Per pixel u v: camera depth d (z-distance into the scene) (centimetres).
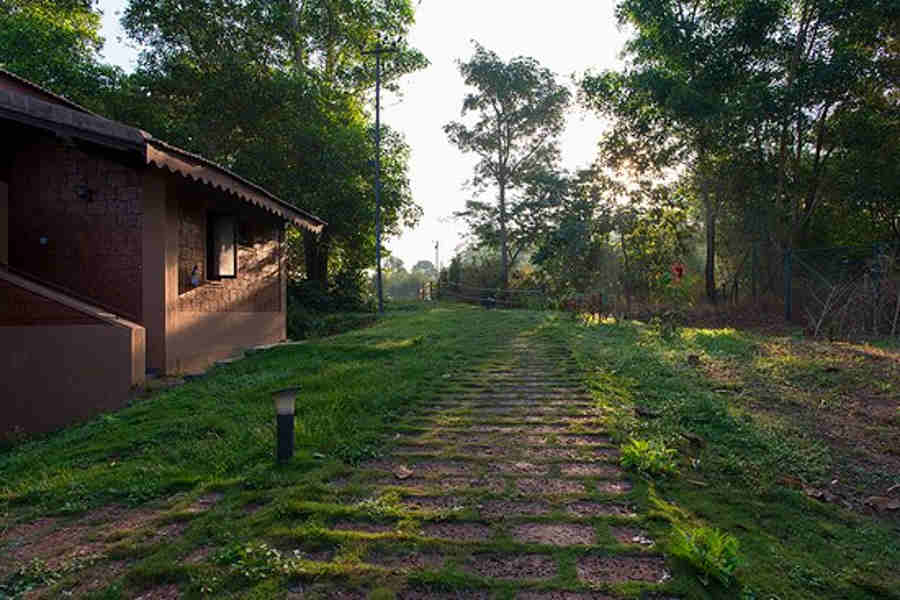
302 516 329
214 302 982
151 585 264
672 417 518
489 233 3538
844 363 742
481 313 1881
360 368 767
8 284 699
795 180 1791
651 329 1235
